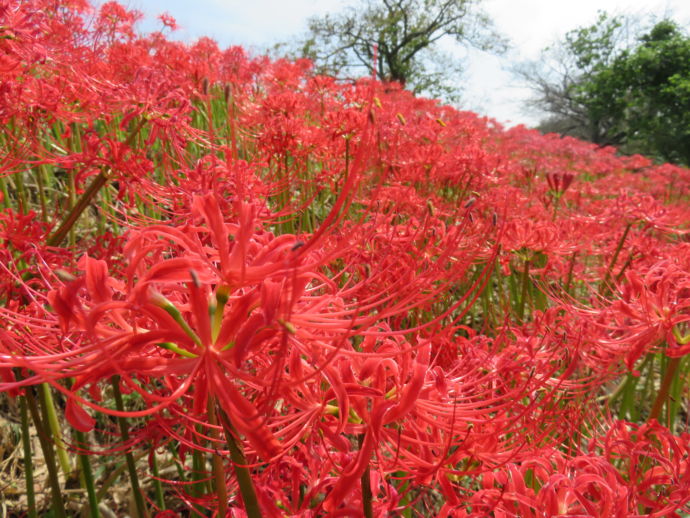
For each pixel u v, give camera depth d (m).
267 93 6.20
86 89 2.76
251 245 1.19
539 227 3.22
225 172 2.23
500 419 1.38
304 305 1.15
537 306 3.90
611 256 3.80
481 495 1.54
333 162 4.02
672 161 31.12
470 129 6.63
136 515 2.55
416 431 1.35
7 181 3.68
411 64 32.09
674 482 1.65
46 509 2.59
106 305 1.00
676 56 31.44
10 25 2.23
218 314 1.07
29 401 1.73
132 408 2.93
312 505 1.67
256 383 1.05
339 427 1.16
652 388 3.77
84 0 3.46
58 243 2.12
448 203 4.23
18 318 1.27
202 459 2.07
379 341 1.67
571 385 2.03
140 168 2.24
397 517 1.60
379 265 1.51
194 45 5.91
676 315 2.14
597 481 1.50
